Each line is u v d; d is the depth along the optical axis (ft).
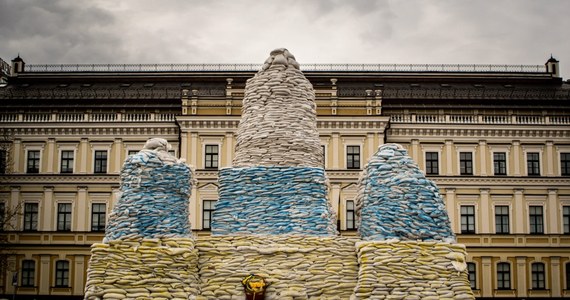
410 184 61.72
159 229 60.03
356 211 65.21
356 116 212.02
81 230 211.82
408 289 58.49
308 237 61.77
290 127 69.26
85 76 239.71
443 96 233.96
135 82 239.09
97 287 58.18
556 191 214.69
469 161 216.13
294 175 66.18
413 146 215.92
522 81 241.35
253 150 68.54
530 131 216.95
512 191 214.48
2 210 211.20
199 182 209.67
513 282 209.46
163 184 61.31
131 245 59.21
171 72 244.42
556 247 211.00
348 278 60.29
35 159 216.13
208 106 213.25
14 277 197.88
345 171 209.97
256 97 70.64
